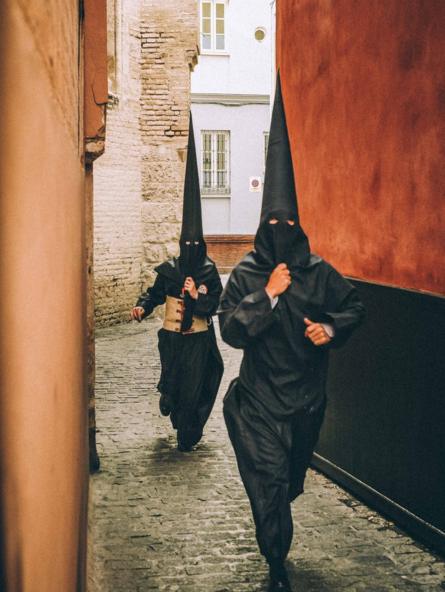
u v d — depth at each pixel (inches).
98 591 154.5
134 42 618.5
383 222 200.4
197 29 633.6
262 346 163.5
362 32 208.1
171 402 262.7
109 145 596.7
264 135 1264.8
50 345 54.0
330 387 230.7
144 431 286.7
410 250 186.5
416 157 182.2
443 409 169.9
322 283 165.9
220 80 1245.7
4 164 33.3
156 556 172.6
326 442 233.6
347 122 219.8
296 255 167.0
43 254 48.9
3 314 33.1
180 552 174.9
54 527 56.1
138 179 630.5
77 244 114.9
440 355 170.9
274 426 159.0
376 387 201.3
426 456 177.3
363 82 208.7
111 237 601.9
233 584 158.7
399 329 188.7
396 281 193.9
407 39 184.5
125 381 383.6
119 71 600.7
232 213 1269.7
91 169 234.1
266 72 1253.1
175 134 634.2
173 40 627.2
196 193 266.1
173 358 260.1
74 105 121.2
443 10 167.8
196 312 255.3
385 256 199.6
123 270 616.4
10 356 34.1
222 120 1254.9
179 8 625.3
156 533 186.2
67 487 74.7
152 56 628.1
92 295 234.4
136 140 626.5
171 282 264.1
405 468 187.0
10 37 34.8
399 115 189.9
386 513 195.5
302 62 253.1
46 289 50.9
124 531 187.5
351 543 179.3
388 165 196.7
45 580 47.5
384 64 196.5
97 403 334.0
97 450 260.4
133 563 168.9
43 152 49.1
